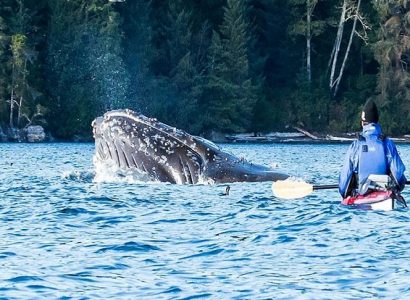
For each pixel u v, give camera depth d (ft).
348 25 614.75
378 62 596.70
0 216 143.95
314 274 101.04
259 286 95.66
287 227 131.54
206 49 583.17
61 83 543.80
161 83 563.48
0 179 211.82
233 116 576.61
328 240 120.67
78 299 91.15
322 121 602.03
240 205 154.61
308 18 596.29
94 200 161.48
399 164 133.39
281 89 608.19
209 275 100.94
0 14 543.39
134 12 560.20
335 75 618.85
